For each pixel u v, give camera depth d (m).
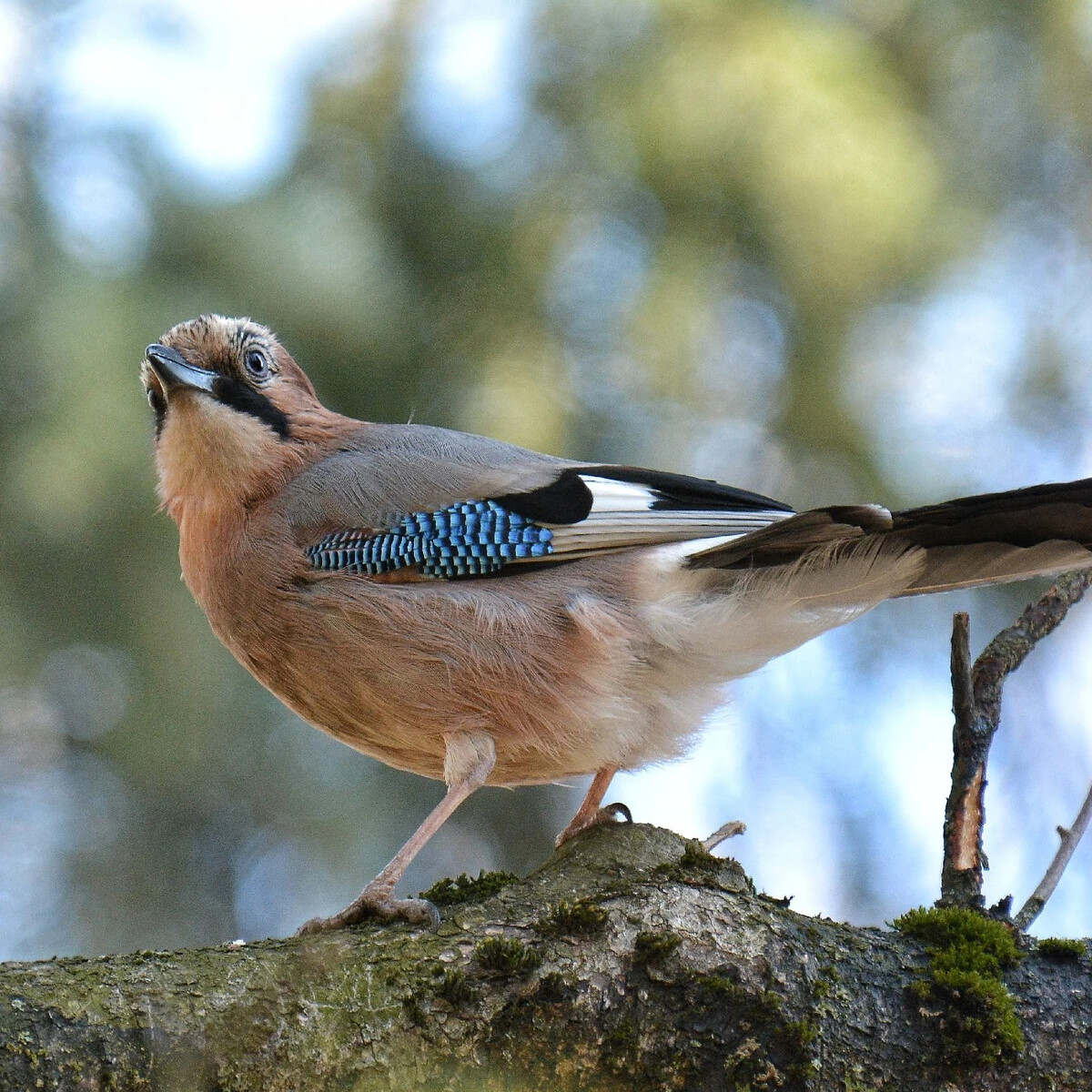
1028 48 11.92
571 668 7.08
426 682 7.07
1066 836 6.38
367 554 7.25
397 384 11.36
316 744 11.46
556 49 11.66
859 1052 5.19
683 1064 5.10
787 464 11.51
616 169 11.40
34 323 10.60
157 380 7.95
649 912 5.30
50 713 11.48
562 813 11.80
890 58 11.99
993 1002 5.26
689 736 7.30
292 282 11.02
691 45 11.28
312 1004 4.88
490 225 11.53
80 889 11.34
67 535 10.62
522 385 11.21
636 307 11.33
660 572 7.17
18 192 10.92
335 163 11.67
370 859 11.36
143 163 11.11
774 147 10.99
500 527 7.22
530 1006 5.02
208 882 11.52
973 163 12.05
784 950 5.30
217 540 7.54
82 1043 4.59
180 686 10.85
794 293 11.32
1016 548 6.64
